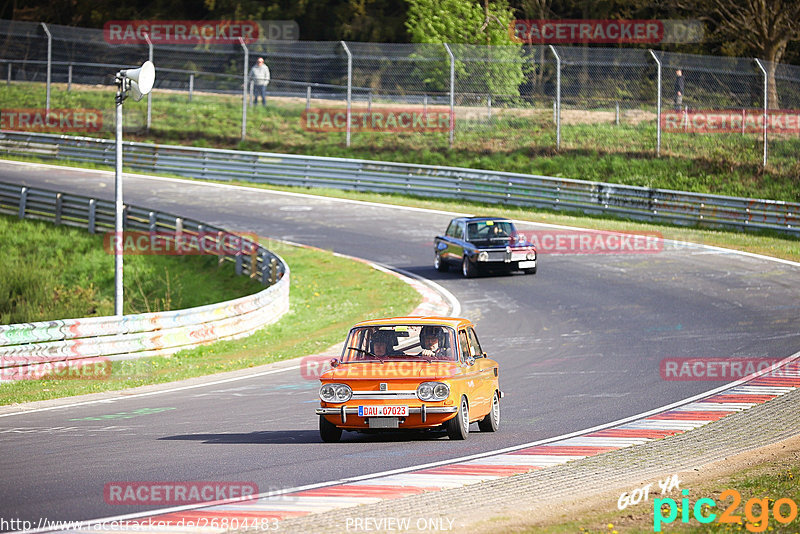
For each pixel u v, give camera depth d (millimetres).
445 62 188500
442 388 41188
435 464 37469
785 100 189000
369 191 163250
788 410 48625
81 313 111188
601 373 61750
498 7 197250
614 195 140375
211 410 52469
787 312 82375
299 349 76000
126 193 159375
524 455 39312
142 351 74688
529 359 67875
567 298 92750
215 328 80875
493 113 187875
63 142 189125
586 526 27750
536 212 146625
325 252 121688
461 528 27547
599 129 177500
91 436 44750
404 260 117188
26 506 30938
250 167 172250
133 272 121625
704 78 196125
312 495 32250
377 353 44000
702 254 113812
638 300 90375
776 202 126812
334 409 41281
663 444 41375
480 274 108125
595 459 38344
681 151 163625
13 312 113438
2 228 137375
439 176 157125
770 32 197375
